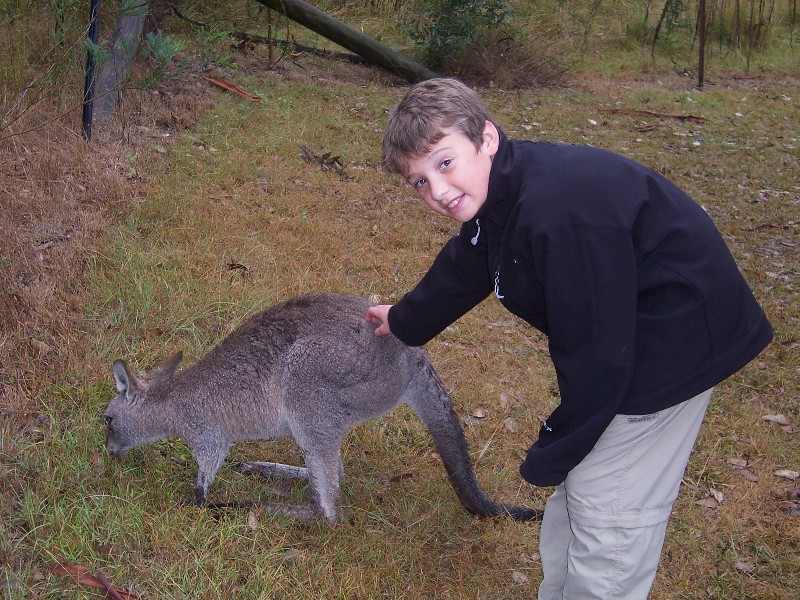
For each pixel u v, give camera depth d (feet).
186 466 13.47
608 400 8.28
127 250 17.44
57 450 12.49
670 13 40.50
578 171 8.18
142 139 22.63
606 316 8.02
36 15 25.25
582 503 9.33
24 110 20.52
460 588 11.80
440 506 13.14
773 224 24.31
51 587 10.43
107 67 23.63
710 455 15.21
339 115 27.30
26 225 17.61
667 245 8.34
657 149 28.99
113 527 11.37
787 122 33.47
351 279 18.49
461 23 32.89
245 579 11.25
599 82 36.01
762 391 17.33
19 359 14.08
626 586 9.45
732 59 40.96
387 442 14.52
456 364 16.61
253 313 16.40
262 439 13.00
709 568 12.80
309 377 12.01
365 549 12.05
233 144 23.57
